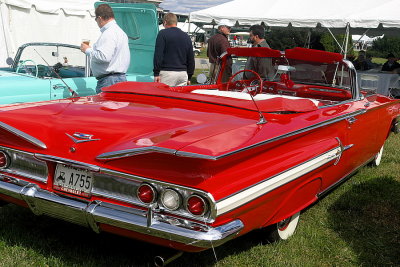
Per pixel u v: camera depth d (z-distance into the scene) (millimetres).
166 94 3084
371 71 12180
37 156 2377
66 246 2744
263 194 2307
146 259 2629
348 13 10320
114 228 2215
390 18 9703
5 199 2623
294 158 2592
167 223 2057
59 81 5035
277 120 2701
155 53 5836
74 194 2318
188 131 2283
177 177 2039
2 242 2713
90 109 2770
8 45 9875
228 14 11672
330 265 2832
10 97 4562
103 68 4855
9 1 9586
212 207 1994
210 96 3084
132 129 2381
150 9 5785
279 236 2951
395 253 3057
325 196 4074
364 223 3533
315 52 3600
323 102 3814
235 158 2098
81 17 11195
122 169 2158
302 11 10977
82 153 2266
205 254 2758
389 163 5426
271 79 4035
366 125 3795
